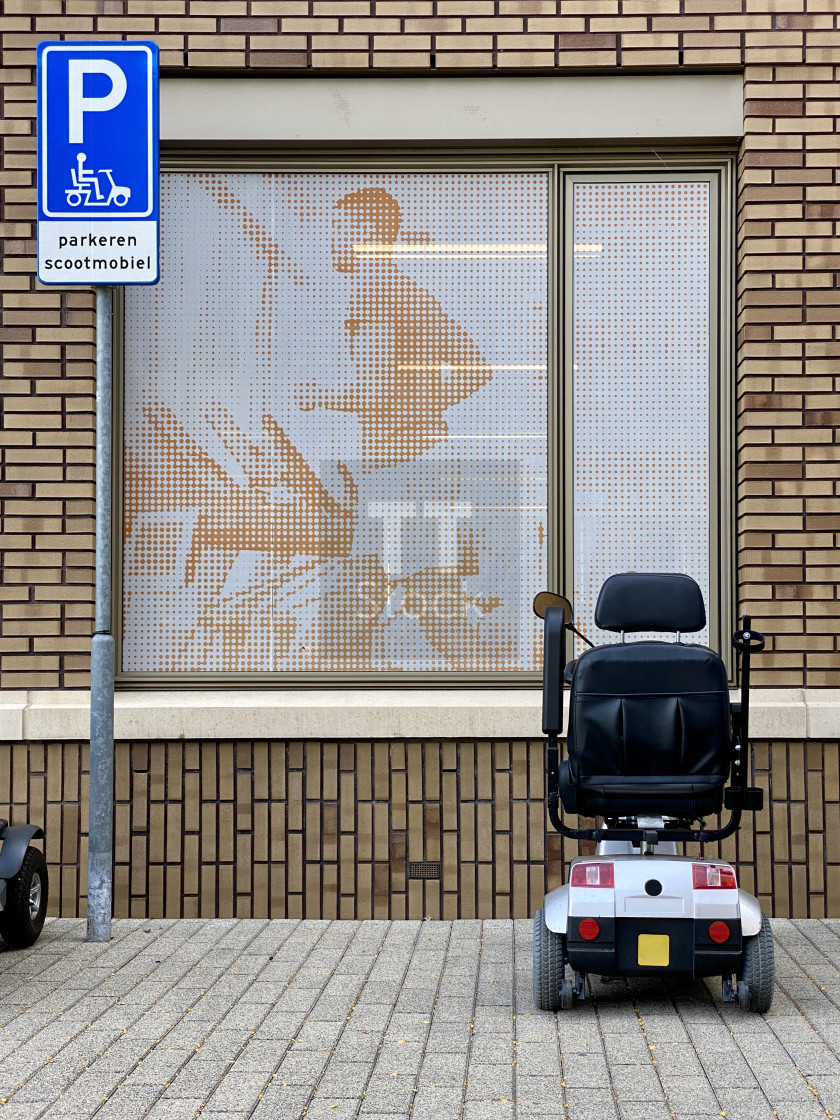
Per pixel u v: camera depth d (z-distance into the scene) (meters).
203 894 6.55
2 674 6.65
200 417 6.89
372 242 6.91
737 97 6.73
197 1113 3.84
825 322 6.62
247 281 6.92
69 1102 3.93
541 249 6.90
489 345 6.89
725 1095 3.97
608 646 5.02
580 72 6.72
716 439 6.82
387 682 6.79
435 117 6.74
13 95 6.73
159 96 6.37
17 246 6.71
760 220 6.65
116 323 6.86
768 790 6.48
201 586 6.86
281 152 6.88
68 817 6.57
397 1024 4.71
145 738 6.54
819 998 5.06
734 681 6.68
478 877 6.52
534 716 6.47
